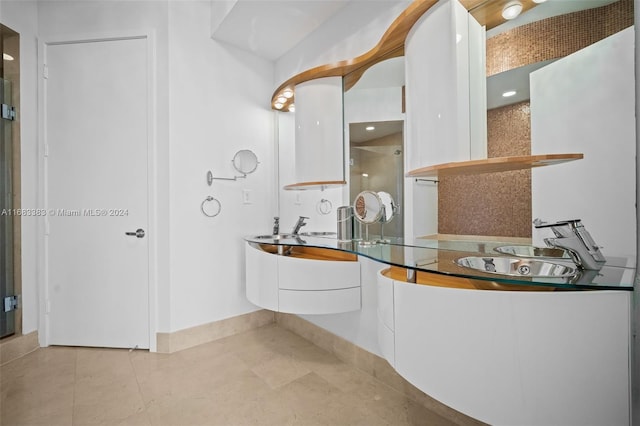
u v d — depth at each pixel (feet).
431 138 4.42
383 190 5.97
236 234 8.22
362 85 6.21
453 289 3.10
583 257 3.23
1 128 6.77
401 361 3.61
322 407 5.00
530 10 3.87
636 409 2.58
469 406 3.00
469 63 4.19
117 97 7.16
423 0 4.24
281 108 8.71
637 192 2.67
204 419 4.69
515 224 4.25
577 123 3.60
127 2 7.19
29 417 4.71
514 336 2.80
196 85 7.50
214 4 7.57
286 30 7.55
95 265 7.18
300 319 7.95
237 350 7.11
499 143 4.18
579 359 2.67
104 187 7.18
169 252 7.00
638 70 2.72
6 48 6.93
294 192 8.49
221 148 7.97
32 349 7.01
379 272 4.74
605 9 3.37
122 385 5.60
